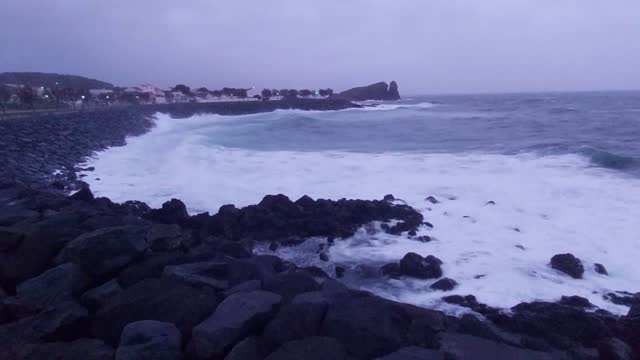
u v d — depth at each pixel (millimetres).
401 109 82312
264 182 16406
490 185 15016
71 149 20781
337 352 4777
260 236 10930
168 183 16344
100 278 6836
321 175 17406
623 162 17578
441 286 8320
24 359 4930
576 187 14352
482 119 47469
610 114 49656
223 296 6273
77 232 7750
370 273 9180
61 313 5754
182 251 8133
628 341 6066
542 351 5785
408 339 5273
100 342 5312
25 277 7133
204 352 4941
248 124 46469
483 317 7223
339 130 39094
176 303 5613
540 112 57250
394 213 12164
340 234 10953
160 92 89125
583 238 10367
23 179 14789
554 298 7820
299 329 5207
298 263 9797
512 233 10875
